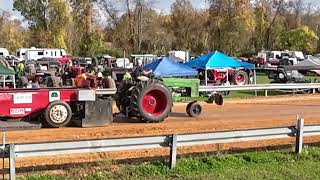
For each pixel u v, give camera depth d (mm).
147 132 13805
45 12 80875
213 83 32594
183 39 89438
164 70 26375
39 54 65125
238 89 26797
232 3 84625
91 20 80125
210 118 17234
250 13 87812
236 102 23297
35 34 81562
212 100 20641
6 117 13844
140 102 15617
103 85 25062
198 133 9539
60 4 80000
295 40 95625
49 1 80250
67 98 14461
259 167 9867
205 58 30719
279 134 10492
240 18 84500
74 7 80812
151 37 82688
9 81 27500
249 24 87250
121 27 81250
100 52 79562
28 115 14023
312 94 29125
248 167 9844
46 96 14195
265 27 94875
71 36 81062
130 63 54531
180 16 91000
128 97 16094
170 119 16844
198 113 17766
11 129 13414
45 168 9234
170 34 88750
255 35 94000
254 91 29625
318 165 10180
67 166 9359
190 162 9688
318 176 9414
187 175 9062
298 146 10734
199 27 89000
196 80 20828
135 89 15711
